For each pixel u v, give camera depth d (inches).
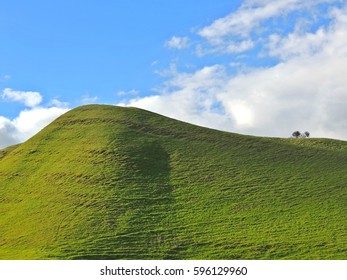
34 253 1649.9
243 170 2466.8
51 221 1967.3
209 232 1793.8
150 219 1921.8
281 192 2174.0
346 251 1578.5
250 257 1567.4
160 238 1753.2
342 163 2650.1
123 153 2625.5
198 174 2406.5
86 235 1787.6
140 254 1619.1
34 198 2278.5
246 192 2180.1
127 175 2365.9
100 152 2655.0
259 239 1710.1
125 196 2134.6
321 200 2071.9
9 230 1974.7
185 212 1985.7
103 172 2401.6
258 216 1924.2
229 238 1732.3
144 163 2527.1
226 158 2652.6
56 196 2231.8
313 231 1759.4
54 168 2591.0
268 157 2709.2
